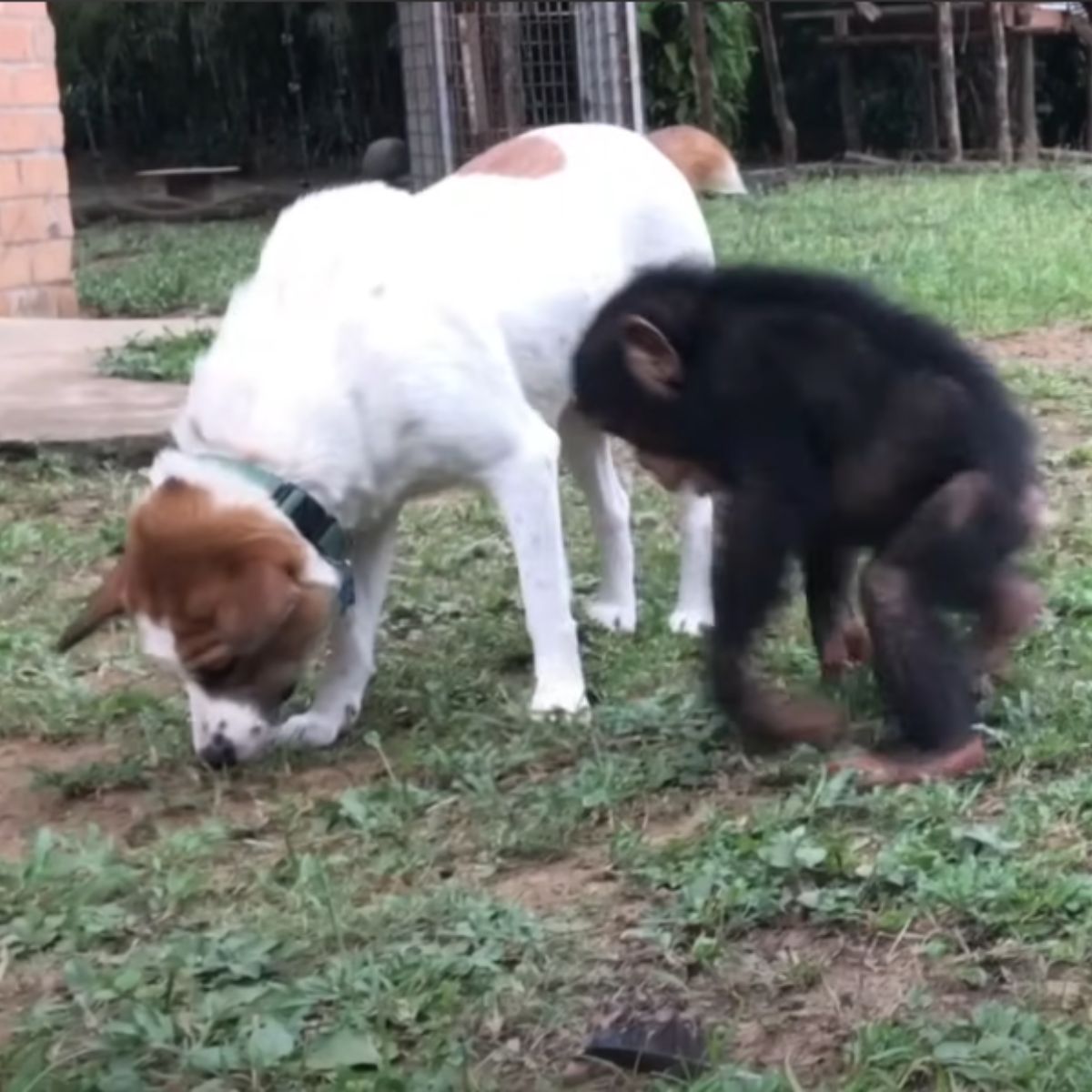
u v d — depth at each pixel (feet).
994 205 24.73
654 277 7.95
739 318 7.77
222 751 7.76
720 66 34.17
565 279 8.50
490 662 9.07
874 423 7.61
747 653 7.70
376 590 8.34
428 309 7.95
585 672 8.77
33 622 9.81
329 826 7.39
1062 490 11.13
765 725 7.68
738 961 6.29
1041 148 34.73
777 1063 5.81
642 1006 6.09
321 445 7.74
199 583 7.48
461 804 7.48
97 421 13.05
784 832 6.93
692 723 7.97
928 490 7.59
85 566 10.74
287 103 36.01
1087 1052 5.65
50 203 18.79
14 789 7.99
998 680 8.04
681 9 33.53
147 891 6.91
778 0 32.86
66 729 8.48
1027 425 7.85
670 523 11.09
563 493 11.73
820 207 25.20
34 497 11.99
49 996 6.39
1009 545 7.59
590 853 7.11
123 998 6.24
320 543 7.75
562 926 6.54
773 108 34.86
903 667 7.51
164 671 8.26
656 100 34.17
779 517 7.60
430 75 29.81
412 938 6.48
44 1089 5.79
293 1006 6.09
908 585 7.54
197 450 7.79
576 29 29.91
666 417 7.75
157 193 32.37
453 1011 6.08
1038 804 7.08
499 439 8.08
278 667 7.72
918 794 7.18
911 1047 5.74
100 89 35.78
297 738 8.15
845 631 8.24
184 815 7.66
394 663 9.07
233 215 30.94
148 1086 5.83
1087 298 17.17
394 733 8.32
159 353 15.23
